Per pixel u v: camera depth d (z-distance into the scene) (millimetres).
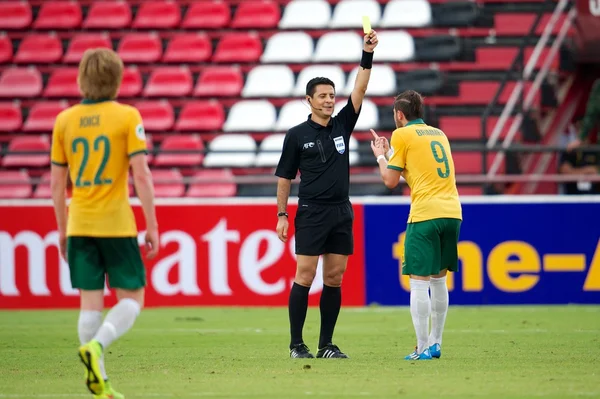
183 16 75438
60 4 75625
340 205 29812
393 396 21516
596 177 53844
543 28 71312
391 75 67625
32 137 67875
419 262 28703
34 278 53375
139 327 42375
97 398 19859
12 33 75125
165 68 70125
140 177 20781
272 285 52938
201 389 22953
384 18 72312
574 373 25859
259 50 71312
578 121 64875
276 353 31953
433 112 63781
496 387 22938
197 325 43281
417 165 28906
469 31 71312
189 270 53031
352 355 31141
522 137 64125
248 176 61438
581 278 53000
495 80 67750
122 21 74562
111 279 21094
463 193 62344
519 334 38156
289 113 66750
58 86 71312
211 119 67375
